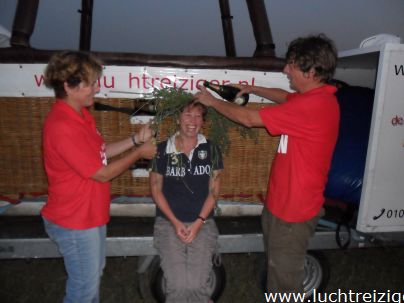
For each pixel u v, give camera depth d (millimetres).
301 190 2006
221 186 2709
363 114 2695
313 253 2670
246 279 3051
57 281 2893
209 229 2348
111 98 2365
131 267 3152
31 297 2695
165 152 2297
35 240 2326
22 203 2586
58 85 1696
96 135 1900
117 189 2656
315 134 1909
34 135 2424
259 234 2572
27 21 2240
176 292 2125
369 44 2561
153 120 2240
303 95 1940
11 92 2281
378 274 3238
